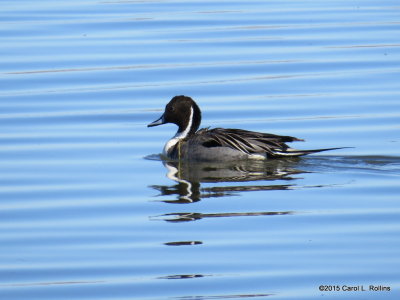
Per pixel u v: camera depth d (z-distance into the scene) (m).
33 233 13.17
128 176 15.86
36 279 11.62
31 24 26.42
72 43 24.61
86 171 16.12
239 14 27.80
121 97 20.70
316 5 29.25
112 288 11.31
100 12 28.09
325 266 11.85
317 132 18.20
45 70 22.42
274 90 20.94
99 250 12.50
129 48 24.17
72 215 13.90
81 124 19.00
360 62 22.86
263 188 15.00
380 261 11.98
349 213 13.70
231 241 12.71
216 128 17.53
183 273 11.71
